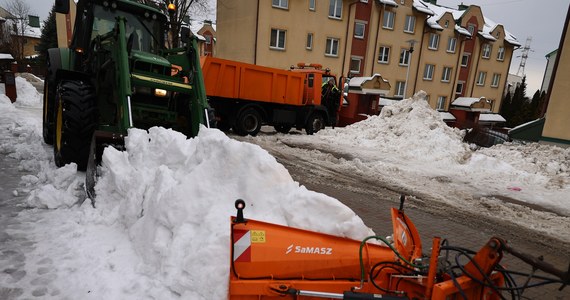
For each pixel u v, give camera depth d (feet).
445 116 88.63
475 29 102.06
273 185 9.23
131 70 16.20
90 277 9.04
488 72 109.19
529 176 28.09
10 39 139.74
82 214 12.25
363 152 34.86
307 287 7.45
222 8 78.89
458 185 25.22
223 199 9.16
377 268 7.70
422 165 31.07
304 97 44.32
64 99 16.11
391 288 7.63
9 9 153.28
